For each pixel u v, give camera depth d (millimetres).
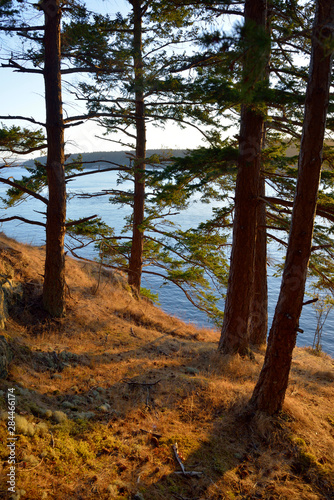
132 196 15172
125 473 3764
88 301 10602
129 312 11086
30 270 10023
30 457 3607
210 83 7211
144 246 16531
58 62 8133
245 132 7691
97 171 9570
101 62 9688
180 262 14781
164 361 7457
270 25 8992
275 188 9914
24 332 7551
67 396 5242
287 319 4906
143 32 11727
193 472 3889
